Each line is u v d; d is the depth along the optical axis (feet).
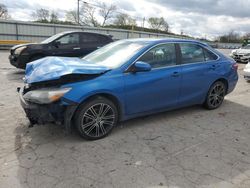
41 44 29.63
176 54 14.93
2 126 13.64
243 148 12.01
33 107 11.02
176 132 13.65
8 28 86.02
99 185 8.91
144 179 9.32
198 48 16.30
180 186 8.98
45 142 12.00
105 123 12.60
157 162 10.50
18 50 28.68
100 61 13.97
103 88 11.82
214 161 10.72
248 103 19.88
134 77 12.91
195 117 16.11
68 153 11.04
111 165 10.18
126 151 11.36
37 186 8.79
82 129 11.89
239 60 58.08
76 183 8.99
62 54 30.86
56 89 11.06
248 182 9.32
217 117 16.28
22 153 10.93
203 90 16.57
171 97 14.80
